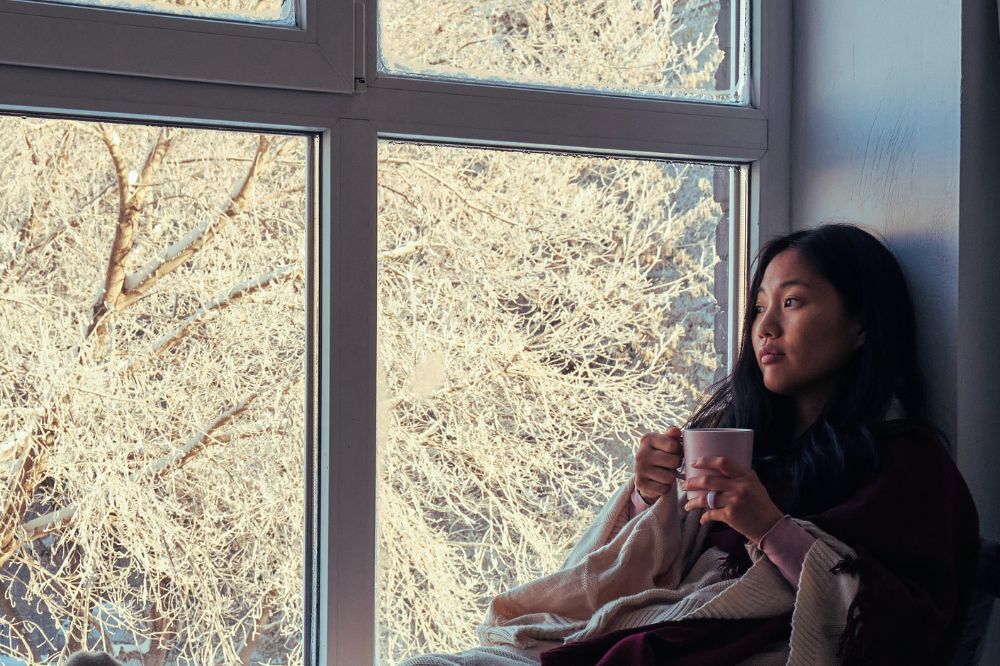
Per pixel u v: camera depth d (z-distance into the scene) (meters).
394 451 1.52
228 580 1.45
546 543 1.62
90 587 1.40
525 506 1.60
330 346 1.40
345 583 1.42
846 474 1.26
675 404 1.68
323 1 1.37
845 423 1.31
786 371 1.36
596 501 1.65
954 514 1.21
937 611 1.13
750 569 1.18
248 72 1.33
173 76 1.30
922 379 1.40
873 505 1.18
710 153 1.61
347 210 1.40
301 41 1.36
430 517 1.54
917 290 1.45
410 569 1.53
